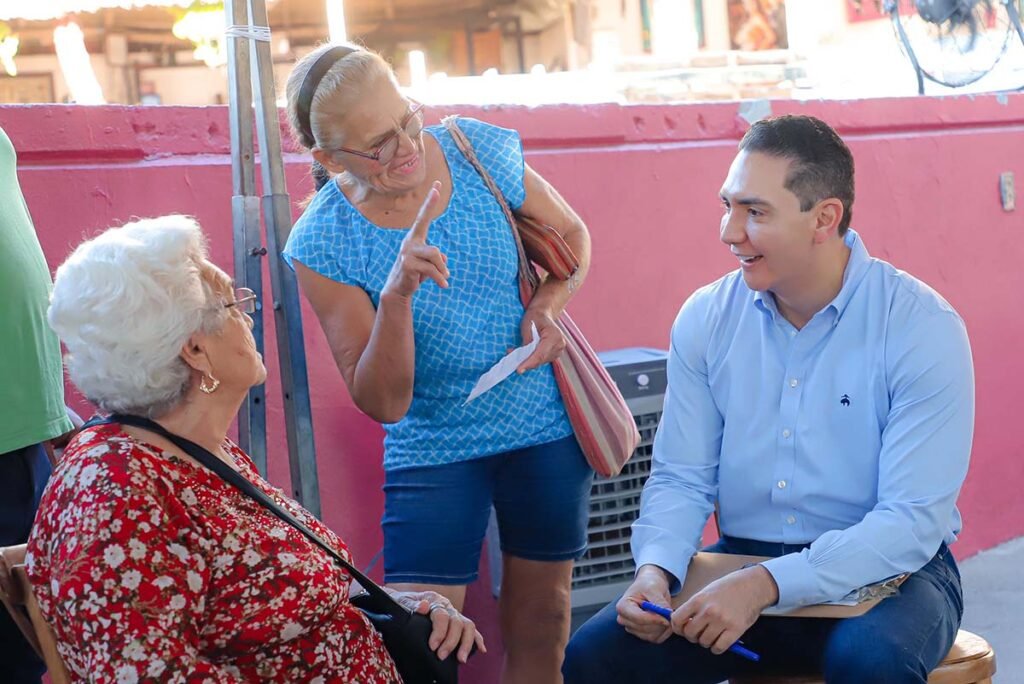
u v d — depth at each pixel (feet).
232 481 6.74
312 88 8.55
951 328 8.22
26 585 6.56
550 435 9.55
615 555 11.55
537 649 9.89
